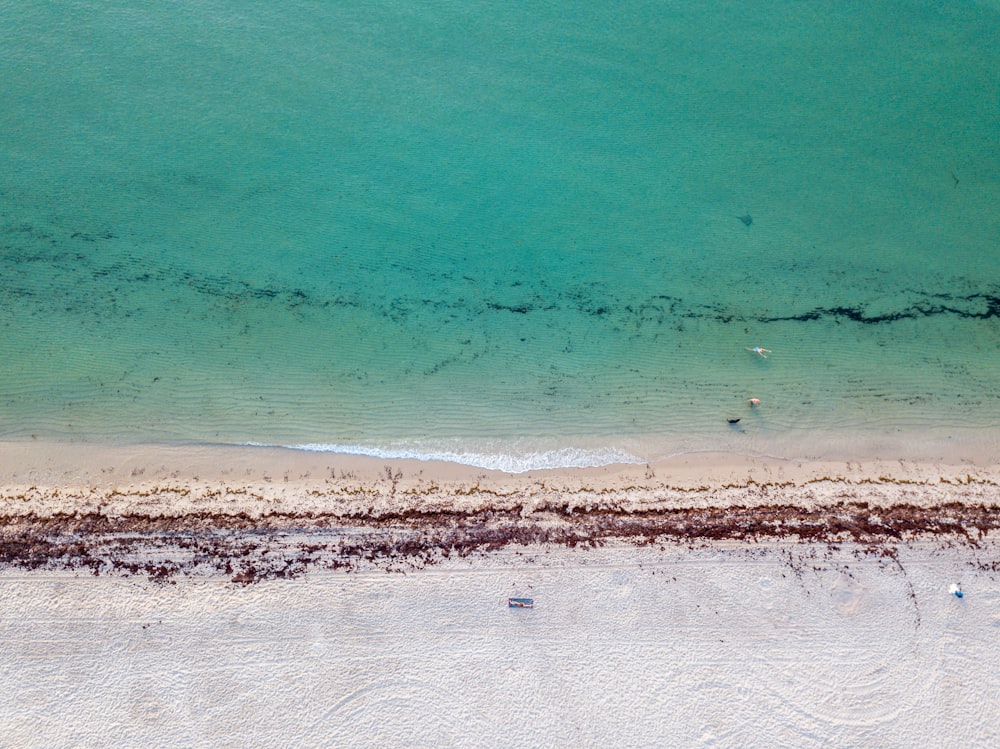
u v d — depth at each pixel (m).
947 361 18.14
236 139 22.12
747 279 19.69
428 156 22.06
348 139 22.30
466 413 17.52
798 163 21.84
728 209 20.95
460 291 19.45
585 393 17.83
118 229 20.17
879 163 21.73
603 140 22.50
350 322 18.80
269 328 18.58
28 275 19.08
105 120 22.19
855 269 19.77
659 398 17.73
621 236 20.50
